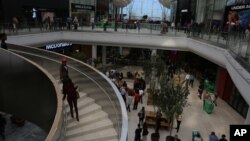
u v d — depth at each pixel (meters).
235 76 9.41
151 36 21.77
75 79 8.88
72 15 28.39
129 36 22.02
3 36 9.84
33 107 7.44
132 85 18.55
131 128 11.66
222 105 16.25
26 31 17.50
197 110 14.87
